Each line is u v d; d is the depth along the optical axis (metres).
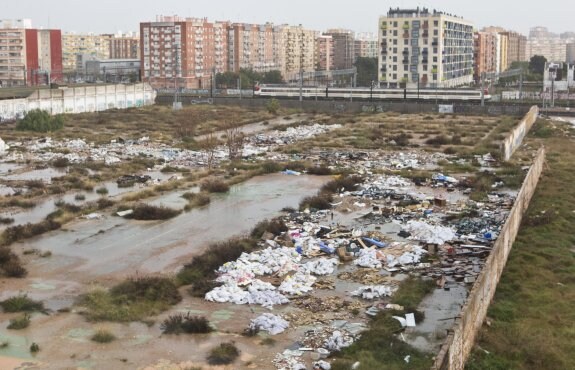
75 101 112.38
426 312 26.66
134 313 26.22
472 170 60.47
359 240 36.03
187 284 30.12
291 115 116.81
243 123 102.31
